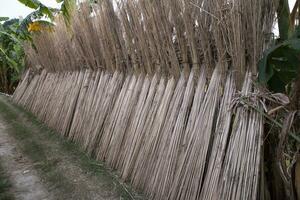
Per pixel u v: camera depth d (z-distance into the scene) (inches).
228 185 80.4
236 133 82.7
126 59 140.6
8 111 302.5
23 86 330.3
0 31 382.6
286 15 81.0
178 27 102.4
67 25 188.7
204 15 94.0
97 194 119.7
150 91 122.4
